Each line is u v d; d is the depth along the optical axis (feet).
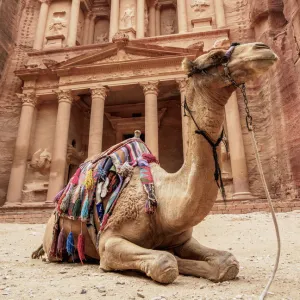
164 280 9.53
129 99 75.25
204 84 9.62
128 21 79.05
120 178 13.06
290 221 29.22
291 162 47.26
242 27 72.38
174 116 75.87
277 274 11.39
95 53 65.36
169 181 11.68
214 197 9.86
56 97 69.51
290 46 51.47
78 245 13.64
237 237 24.09
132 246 11.09
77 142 75.05
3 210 58.49
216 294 8.44
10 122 70.95
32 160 65.72
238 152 56.70
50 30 82.38
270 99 55.21
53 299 8.16
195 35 70.38
